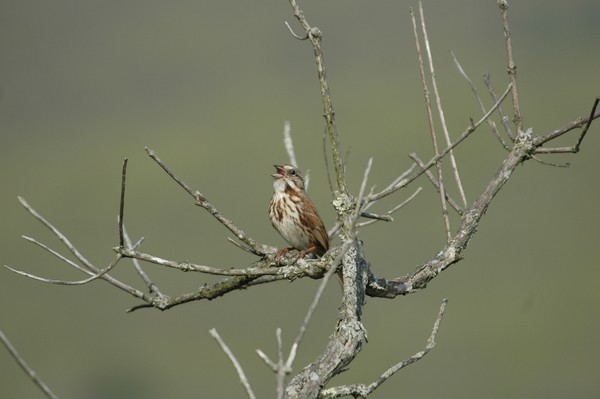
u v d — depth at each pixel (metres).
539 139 5.12
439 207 20.34
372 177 23.25
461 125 26.16
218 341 2.73
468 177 22.31
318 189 22.84
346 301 3.99
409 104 28.52
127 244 4.89
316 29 4.23
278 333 2.69
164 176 26.42
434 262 4.64
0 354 18.14
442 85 30.28
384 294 4.42
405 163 23.81
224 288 4.88
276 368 2.65
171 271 20.05
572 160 24.19
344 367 3.69
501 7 5.23
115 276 20.31
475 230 4.84
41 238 22.73
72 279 20.56
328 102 4.25
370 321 18.11
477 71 31.34
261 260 5.13
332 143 4.28
